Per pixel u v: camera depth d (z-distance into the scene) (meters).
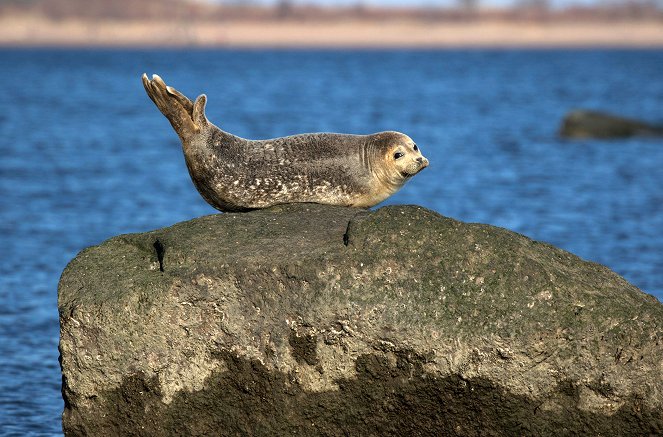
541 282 19.78
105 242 21.92
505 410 20.05
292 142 23.98
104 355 20.48
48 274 39.66
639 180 62.59
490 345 19.70
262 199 23.78
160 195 57.94
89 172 66.94
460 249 20.12
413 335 19.81
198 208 53.81
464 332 19.70
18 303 35.44
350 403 20.34
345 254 20.19
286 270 20.11
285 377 20.33
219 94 154.12
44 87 168.38
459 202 54.69
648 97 146.12
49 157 74.56
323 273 20.02
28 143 83.38
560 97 146.12
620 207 52.94
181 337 20.42
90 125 100.06
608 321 19.67
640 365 19.75
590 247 43.28
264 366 20.34
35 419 25.62
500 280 19.84
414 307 19.83
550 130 94.69
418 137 88.12
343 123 101.44
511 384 19.86
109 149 80.31
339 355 20.14
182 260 20.78
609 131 86.75
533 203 54.31
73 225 49.09
